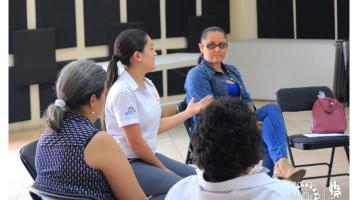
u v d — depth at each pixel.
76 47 8.85
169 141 7.47
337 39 10.01
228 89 4.60
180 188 2.10
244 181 1.92
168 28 9.91
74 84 2.62
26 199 5.26
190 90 4.55
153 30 9.70
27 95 8.46
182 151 6.95
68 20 8.71
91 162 2.57
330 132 5.01
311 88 5.34
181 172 3.59
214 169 1.92
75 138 2.58
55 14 8.57
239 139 1.90
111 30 9.17
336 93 9.24
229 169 1.92
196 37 10.08
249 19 10.83
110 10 9.16
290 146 4.91
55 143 2.61
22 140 7.78
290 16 10.52
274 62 9.86
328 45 9.38
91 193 2.58
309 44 9.53
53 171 2.60
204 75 4.57
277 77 9.85
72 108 2.65
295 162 6.09
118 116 3.43
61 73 2.68
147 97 3.56
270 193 1.91
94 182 2.59
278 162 4.33
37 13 8.38
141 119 3.51
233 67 4.79
